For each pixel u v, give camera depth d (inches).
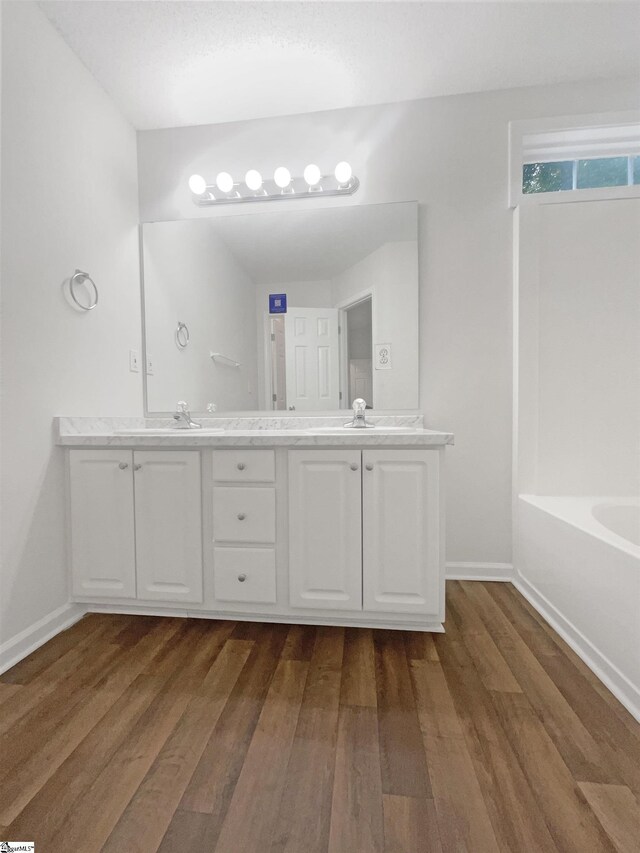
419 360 82.7
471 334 81.4
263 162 85.7
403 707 45.2
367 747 39.6
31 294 59.8
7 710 45.3
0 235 54.6
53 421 64.2
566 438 77.8
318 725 42.6
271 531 62.3
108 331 78.1
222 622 65.3
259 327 86.8
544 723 42.7
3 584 54.9
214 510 63.4
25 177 58.7
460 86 77.8
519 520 77.5
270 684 49.4
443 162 81.0
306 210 85.0
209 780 36.1
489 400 81.3
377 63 71.8
